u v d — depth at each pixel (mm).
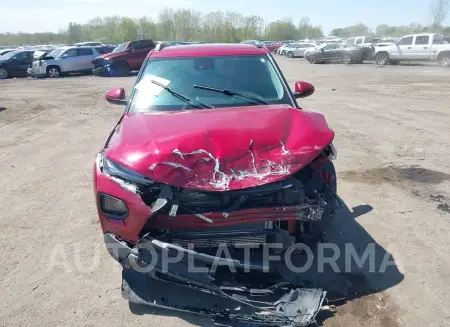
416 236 4281
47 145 8578
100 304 3420
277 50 45062
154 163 3031
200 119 3551
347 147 7559
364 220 4660
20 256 4184
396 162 6648
